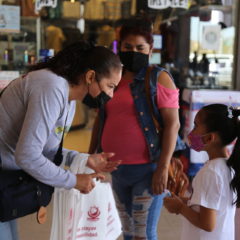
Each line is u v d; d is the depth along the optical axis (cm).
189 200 179
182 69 508
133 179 196
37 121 138
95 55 148
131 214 208
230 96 421
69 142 553
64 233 178
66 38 594
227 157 172
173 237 296
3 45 466
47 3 496
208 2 471
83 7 599
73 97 153
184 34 505
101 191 190
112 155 182
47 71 147
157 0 489
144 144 192
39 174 142
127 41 194
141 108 191
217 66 475
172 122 188
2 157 151
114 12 605
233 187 161
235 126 165
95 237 189
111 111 198
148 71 192
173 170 196
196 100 416
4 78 430
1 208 147
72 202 178
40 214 156
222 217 162
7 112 146
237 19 451
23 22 477
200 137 170
